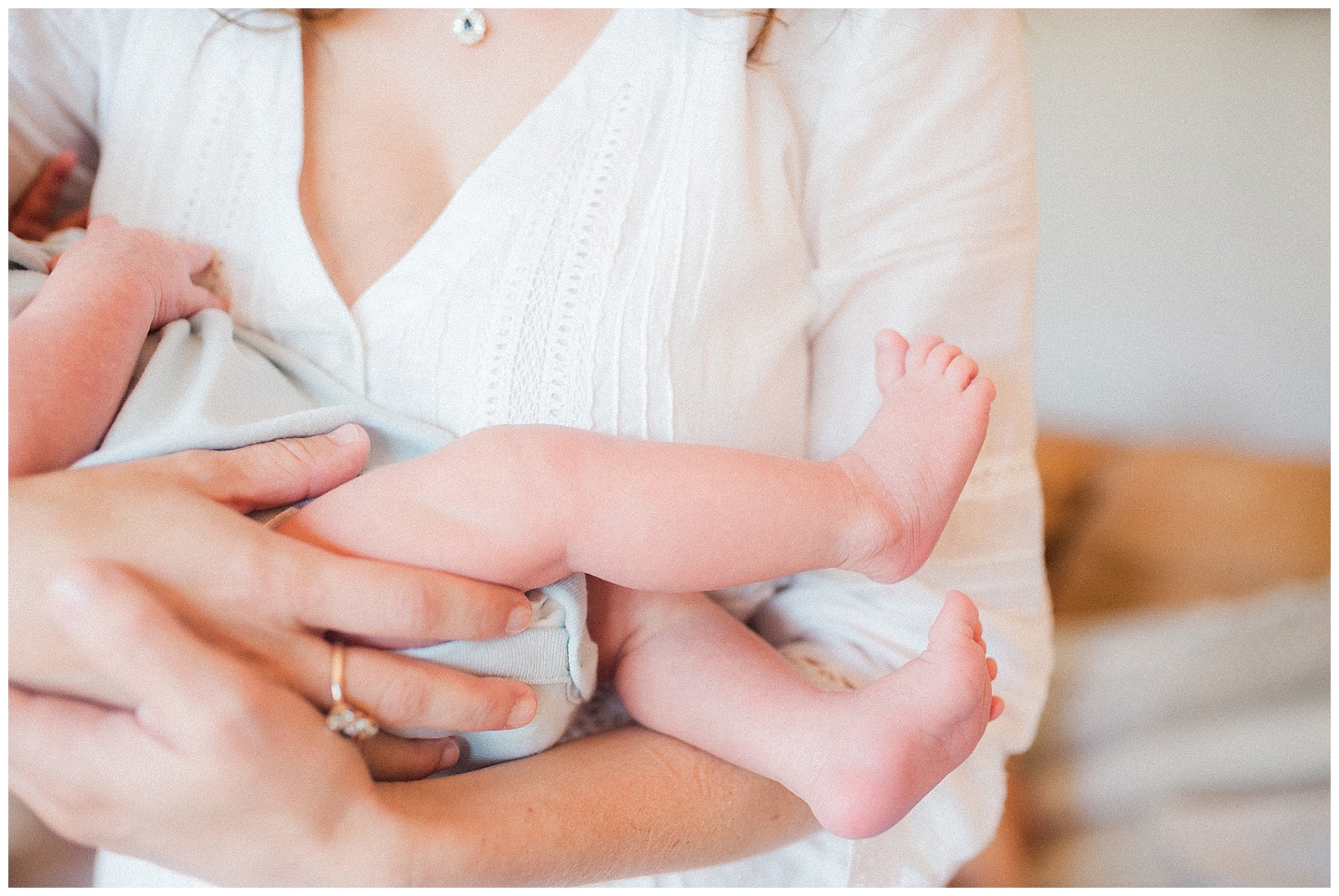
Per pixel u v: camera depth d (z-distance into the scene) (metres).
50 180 1.09
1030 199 0.94
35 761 0.60
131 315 0.75
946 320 0.92
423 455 0.74
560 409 0.81
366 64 0.91
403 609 0.64
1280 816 1.53
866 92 0.88
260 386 0.80
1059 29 2.20
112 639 0.56
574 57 0.88
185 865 0.64
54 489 0.61
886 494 0.79
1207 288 2.21
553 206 0.84
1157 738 1.70
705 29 0.86
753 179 0.87
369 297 0.85
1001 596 0.96
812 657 0.89
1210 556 1.91
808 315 0.90
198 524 0.61
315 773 0.61
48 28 1.02
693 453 0.75
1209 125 2.16
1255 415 2.21
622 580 0.74
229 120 0.93
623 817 0.75
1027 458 0.97
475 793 0.72
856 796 0.73
